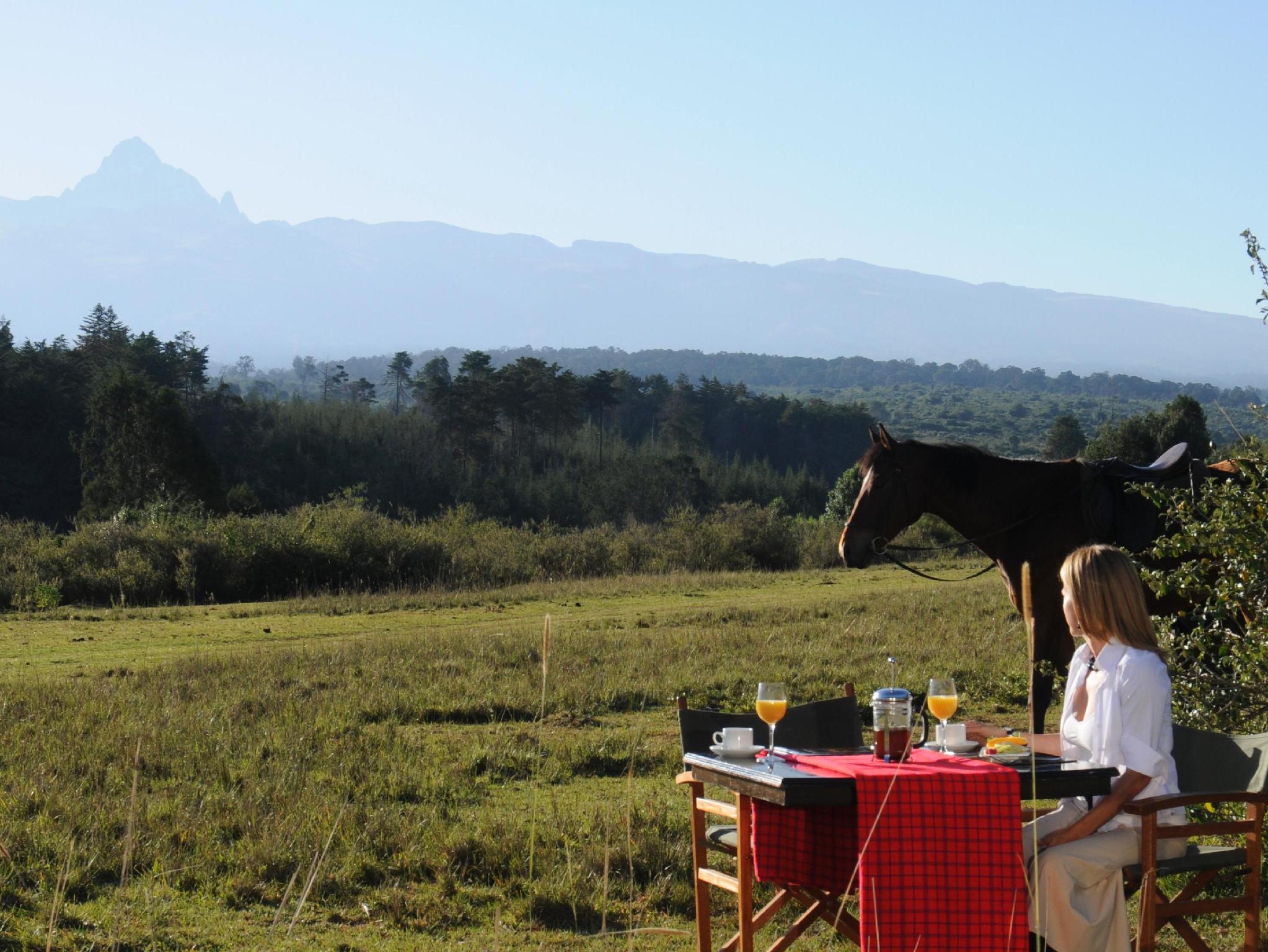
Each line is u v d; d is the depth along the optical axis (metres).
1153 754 4.47
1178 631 6.90
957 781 4.05
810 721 5.54
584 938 5.31
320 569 27.41
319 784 7.68
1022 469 7.82
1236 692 6.00
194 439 56.97
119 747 8.62
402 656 14.07
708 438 137.75
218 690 11.48
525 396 101.31
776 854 4.49
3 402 70.94
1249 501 6.10
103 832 6.46
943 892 3.97
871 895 3.98
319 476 84.38
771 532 35.50
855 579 28.62
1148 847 4.34
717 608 21.11
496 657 13.81
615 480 88.00
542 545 31.97
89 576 25.22
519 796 7.71
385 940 5.23
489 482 88.12
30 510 67.44
